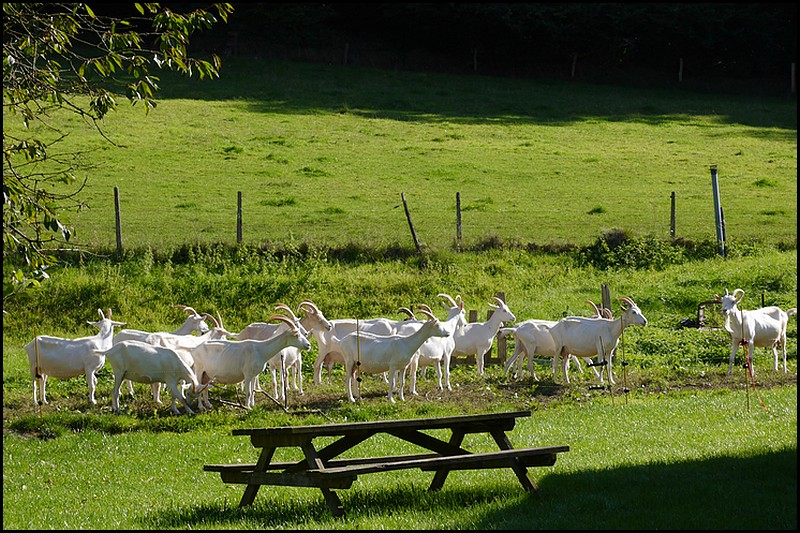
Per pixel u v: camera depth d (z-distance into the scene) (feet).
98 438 49.34
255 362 56.29
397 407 55.67
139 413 55.36
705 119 191.21
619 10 227.81
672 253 100.22
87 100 176.35
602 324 62.85
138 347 54.90
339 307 86.17
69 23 43.60
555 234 110.32
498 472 39.88
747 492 33.94
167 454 45.98
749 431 45.85
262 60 217.15
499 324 67.15
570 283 94.02
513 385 63.67
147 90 42.42
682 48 230.48
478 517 32.01
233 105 183.01
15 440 49.14
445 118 184.14
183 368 55.31
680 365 69.31
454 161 150.10
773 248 103.24
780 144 169.48
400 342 58.03
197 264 92.27
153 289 87.04
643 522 30.53
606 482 35.94
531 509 32.73
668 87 225.15
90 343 58.39
